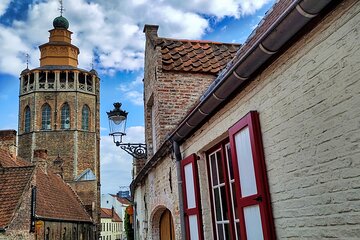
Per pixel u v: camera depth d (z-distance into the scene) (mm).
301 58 2996
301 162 3008
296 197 3066
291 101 3139
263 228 3436
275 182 3375
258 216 3568
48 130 55000
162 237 9414
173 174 6973
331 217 2680
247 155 3805
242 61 3385
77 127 55719
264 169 3533
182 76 8953
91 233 32875
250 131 3695
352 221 2492
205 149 5520
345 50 2529
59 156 54062
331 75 2666
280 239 3295
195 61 9125
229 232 4902
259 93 3684
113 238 79438
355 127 2459
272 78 3434
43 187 26812
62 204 27656
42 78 57688
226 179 4906
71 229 26656
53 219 22922
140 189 11469
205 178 5590
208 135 5164
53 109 55812
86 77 58906
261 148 3594
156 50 9031
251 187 3715
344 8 2520
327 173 2721
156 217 9539
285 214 3217
